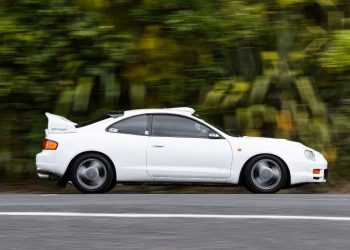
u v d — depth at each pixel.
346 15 23.23
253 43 22.77
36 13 21.86
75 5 21.97
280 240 11.16
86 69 22.25
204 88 22.67
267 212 13.73
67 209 13.99
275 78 22.56
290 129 22.27
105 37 22.02
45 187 21.86
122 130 18.00
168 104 22.83
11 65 22.05
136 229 11.95
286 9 22.84
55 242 10.98
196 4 22.27
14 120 22.53
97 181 17.78
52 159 17.81
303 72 22.81
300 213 13.64
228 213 13.57
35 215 13.27
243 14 22.22
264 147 17.83
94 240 11.10
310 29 23.00
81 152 17.80
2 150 22.36
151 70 22.59
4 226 12.21
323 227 12.21
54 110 22.59
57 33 21.95
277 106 22.70
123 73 22.61
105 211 13.74
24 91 22.00
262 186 17.80
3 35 21.66
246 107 22.59
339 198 16.34
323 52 22.47
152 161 17.81
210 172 17.83
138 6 22.33
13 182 22.39
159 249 10.52
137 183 17.97
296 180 17.80
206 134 18.00
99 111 22.64
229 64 22.81
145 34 22.42
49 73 22.19
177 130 18.02
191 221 12.69
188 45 22.56
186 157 17.83
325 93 22.95
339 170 22.27
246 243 10.94
